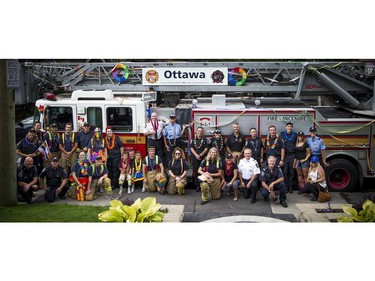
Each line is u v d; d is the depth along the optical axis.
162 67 12.00
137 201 7.56
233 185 10.48
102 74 12.57
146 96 11.67
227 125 11.31
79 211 9.62
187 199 10.66
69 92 13.12
